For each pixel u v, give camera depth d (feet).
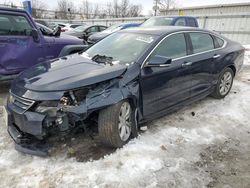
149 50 12.44
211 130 13.43
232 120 14.73
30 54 18.88
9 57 17.92
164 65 12.01
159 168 10.09
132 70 11.51
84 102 10.02
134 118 11.84
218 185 9.37
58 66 11.93
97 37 33.40
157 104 12.86
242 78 24.53
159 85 12.64
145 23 32.55
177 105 14.21
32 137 10.83
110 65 11.65
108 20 87.25
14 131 10.87
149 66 11.96
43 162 10.32
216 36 17.15
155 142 11.92
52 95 9.84
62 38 21.03
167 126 13.61
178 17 31.27
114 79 10.98
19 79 11.57
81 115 9.87
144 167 10.08
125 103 11.23
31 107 9.93
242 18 56.18
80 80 10.23
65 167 10.03
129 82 11.25
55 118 9.75
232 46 18.16
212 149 11.65
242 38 57.06
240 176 9.92
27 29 18.61
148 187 9.07
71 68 11.48
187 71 14.17
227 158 11.04
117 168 9.98
